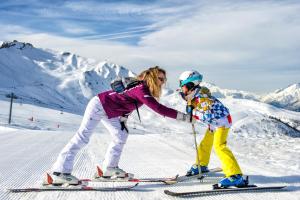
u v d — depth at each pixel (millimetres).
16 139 10281
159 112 4375
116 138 4703
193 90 4480
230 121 4480
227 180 4328
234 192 4316
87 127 4457
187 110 4547
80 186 4293
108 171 4742
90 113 4469
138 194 4207
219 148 4418
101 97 4484
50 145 8992
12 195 4070
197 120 4617
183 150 8531
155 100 4344
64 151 4391
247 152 8141
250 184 4742
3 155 7047
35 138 10766
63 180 4297
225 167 4379
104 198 4008
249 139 10711
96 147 8906
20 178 4969
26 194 4117
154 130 101000
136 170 5758
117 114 4547
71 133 13438
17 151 7691
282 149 8609
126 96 4445
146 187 4566
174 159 6996
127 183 4758
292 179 5082
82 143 4438
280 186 4461
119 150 4727
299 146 9023
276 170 5820
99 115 4496
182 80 4523
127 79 4465
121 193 4242
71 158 4371
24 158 6727
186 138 11492
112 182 4797
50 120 69625
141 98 4336
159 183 4781
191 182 4852
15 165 5969
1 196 4020
